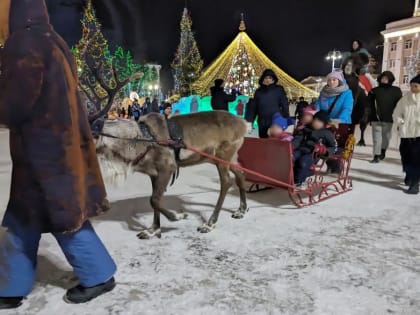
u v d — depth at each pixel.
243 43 29.55
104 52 25.56
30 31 2.50
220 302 2.96
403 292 3.14
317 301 2.98
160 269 3.48
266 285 3.22
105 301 2.96
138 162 3.95
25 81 2.40
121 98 26.89
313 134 5.48
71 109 2.63
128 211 5.17
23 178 2.59
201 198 5.86
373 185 6.83
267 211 5.22
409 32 44.94
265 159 5.33
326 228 4.57
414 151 6.18
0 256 2.79
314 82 57.12
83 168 2.75
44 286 3.18
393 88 8.80
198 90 31.39
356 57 8.61
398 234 4.41
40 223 2.64
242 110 18.30
